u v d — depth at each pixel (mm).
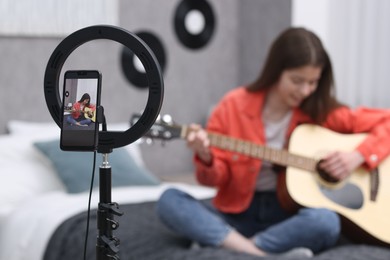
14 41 3055
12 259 2182
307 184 2041
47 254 2027
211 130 2164
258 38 3979
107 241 792
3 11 2963
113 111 3455
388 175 2162
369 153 2121
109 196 811
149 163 3680
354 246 1903
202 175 2043
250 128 2107
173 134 1964
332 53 3508
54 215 2227
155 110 780
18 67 3078
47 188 2693
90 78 788
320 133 2174
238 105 2141
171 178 3582
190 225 1889
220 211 2105
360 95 3430
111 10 3328
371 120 2236
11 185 2600
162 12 3646
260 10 3945
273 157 2000
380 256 1741
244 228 2064
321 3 3529
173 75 3740
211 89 3973
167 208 1935
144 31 3551
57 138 2873
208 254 1747
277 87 2092
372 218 1997
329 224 1823
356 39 3416
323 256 1709
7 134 3053
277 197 2061
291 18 3719
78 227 2045
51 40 3174
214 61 3969
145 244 1885
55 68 810
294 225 1830
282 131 2164
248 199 2051
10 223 2299
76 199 2480
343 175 2064
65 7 3152
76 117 787
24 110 3117
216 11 3949
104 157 809
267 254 1843
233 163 2061
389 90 3285
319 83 2148
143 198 2572
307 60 1943
